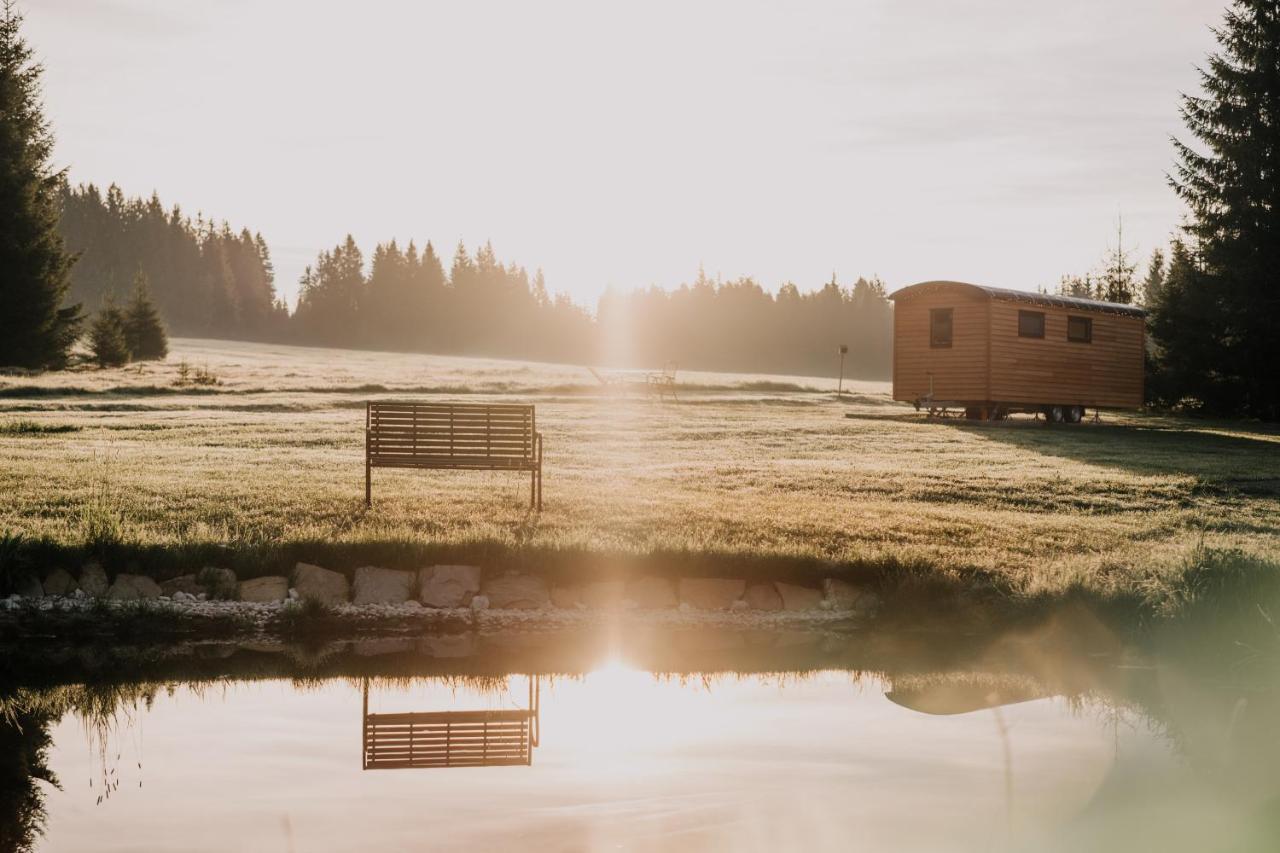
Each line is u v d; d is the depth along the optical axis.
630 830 4.38
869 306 144.88
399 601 10.14
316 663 8.55
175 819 4.72
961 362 30.53
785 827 4.27
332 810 4.80
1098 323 33.03
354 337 153.25
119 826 4.65
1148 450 24.62
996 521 13.77
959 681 8.12
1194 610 9.28
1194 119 38.72
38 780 5.43
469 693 7.68
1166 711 7.07
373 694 7.63
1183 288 41.00
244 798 5.06
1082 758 5.52
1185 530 14.23
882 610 10.27
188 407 28.72
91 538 9.98
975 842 4.03
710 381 48.72
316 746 6.15
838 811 4.46
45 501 11.92
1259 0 37.34
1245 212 37.34
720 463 19.77
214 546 10.21
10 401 27.81
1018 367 30.55
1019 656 9.02
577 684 7.99
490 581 10.37
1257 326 37.22
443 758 5.81
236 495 12.91
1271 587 9.37
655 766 5.48
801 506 14.20
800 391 46.19
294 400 31.23
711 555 10.73
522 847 4.17
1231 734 6.21
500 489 14.75
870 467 19.48
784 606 10.52
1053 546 12.33
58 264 51.66
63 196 164.50
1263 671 8.35
